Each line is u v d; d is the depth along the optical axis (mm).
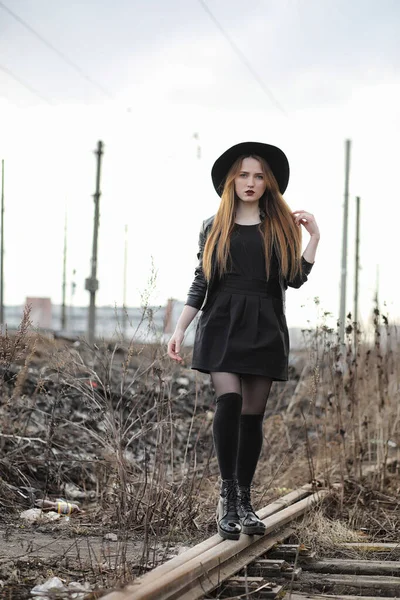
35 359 9602
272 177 5000
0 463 6395
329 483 6602
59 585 3867
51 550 4734
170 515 5445
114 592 3414
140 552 4711
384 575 4621
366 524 5953
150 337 6078
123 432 6152
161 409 5898
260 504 6102
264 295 4848
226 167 5129
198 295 5004
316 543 5246
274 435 8633
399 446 8391
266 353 4785
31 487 6273
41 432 7184
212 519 5559
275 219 4934
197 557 4074
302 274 5000
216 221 4934
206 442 8375
